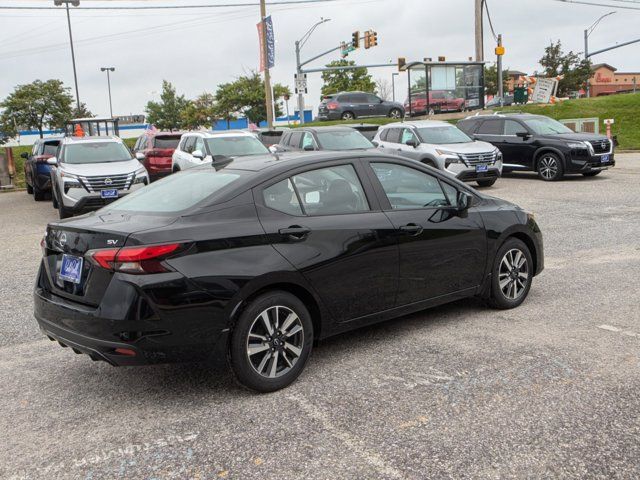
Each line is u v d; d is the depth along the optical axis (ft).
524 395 12.72
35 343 17.52
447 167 49.32
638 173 58.44
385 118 114.83
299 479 10.01
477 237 17.51
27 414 12.86
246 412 12.56
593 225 33.22
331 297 14.40
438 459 10.43
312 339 14.16
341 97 121.29
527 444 10.79
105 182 42.55
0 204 58.90
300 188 14.62
